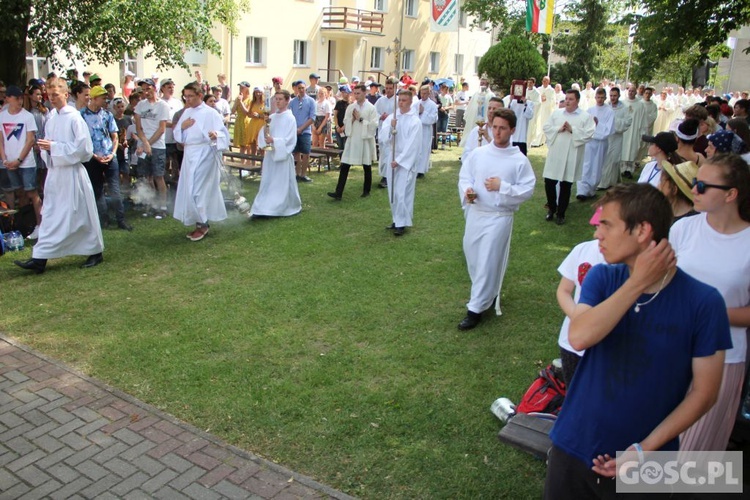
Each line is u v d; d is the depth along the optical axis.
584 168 10.91
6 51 10.30
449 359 5.05
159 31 12.02
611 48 34.19
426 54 33.62
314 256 7.70
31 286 6.60
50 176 6.87
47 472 3.58
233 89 23.89
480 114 15.21
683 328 2.04
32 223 8.33
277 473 3.60
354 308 6.07
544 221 9.47
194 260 7.52
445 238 8.52
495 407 4.19
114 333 5.47
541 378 4.00
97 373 4.76
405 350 5.18
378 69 30.88
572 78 33.50
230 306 6.10
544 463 3.71
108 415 4.18
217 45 13.63
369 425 4.10
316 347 5.25
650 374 2.09
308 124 11.91
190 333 5.48
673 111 19.66
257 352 5.14
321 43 27.52
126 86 14.88
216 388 4.55
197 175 8.12
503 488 3.48
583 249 3.25
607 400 2.16
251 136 13.33
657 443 2.06
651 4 9.79
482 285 5.57
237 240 8.35
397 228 8.63
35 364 4.89
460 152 17.30
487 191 5.50
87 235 7.15
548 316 5.92
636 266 1.99
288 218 9.52
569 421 2.29
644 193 2.04
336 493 3.43
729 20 9.09
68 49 11.19
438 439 3.96
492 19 33.81
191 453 3.78
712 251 3.08
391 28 31.02
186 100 8.06
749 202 3.00
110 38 11.70
